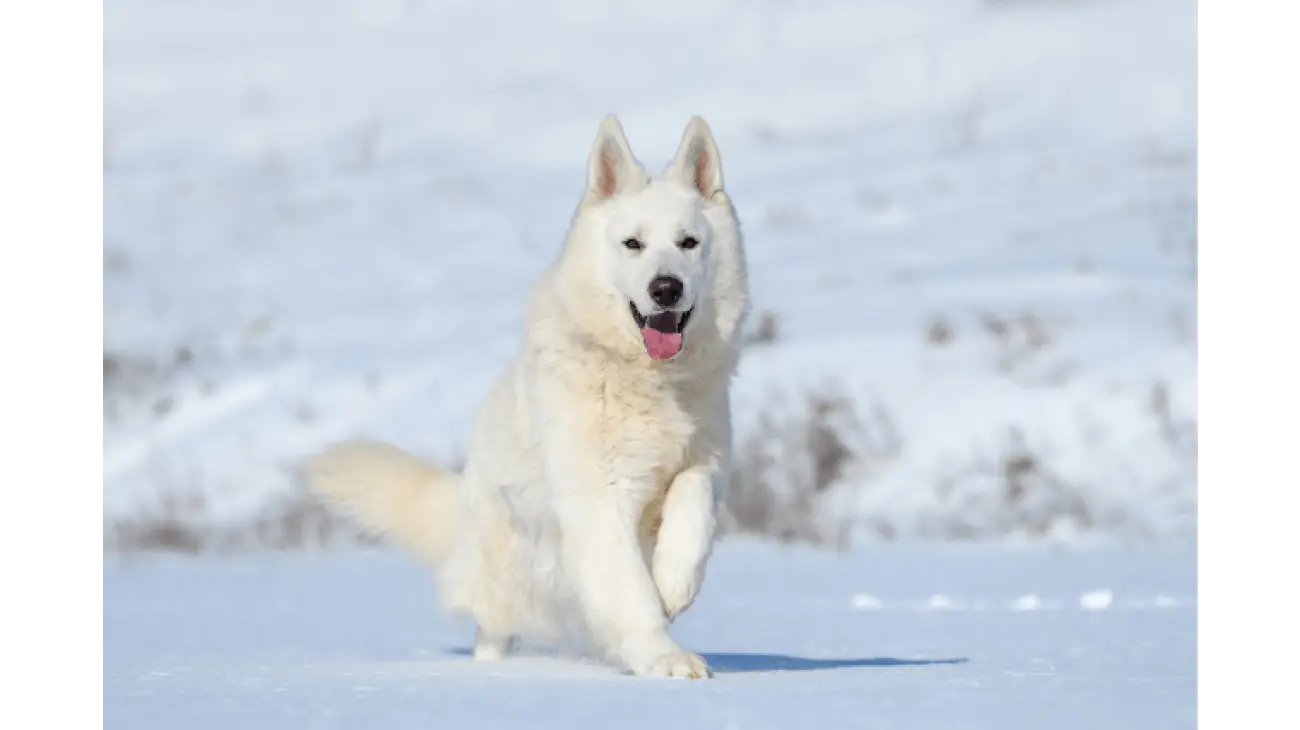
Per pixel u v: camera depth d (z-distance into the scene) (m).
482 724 5.88
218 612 14.09
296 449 26.19
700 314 9.08
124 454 26.05
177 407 27.86
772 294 32.81
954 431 24.72
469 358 30.02
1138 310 29.22
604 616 8.59
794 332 28.89
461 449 26.12
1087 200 40.66
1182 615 12.60
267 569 20.06
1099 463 24.02
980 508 23.44
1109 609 13.42
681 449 9.05
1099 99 51.22
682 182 9.41
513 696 6.87
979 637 10.97
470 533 10.04
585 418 8.92
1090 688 7.03
